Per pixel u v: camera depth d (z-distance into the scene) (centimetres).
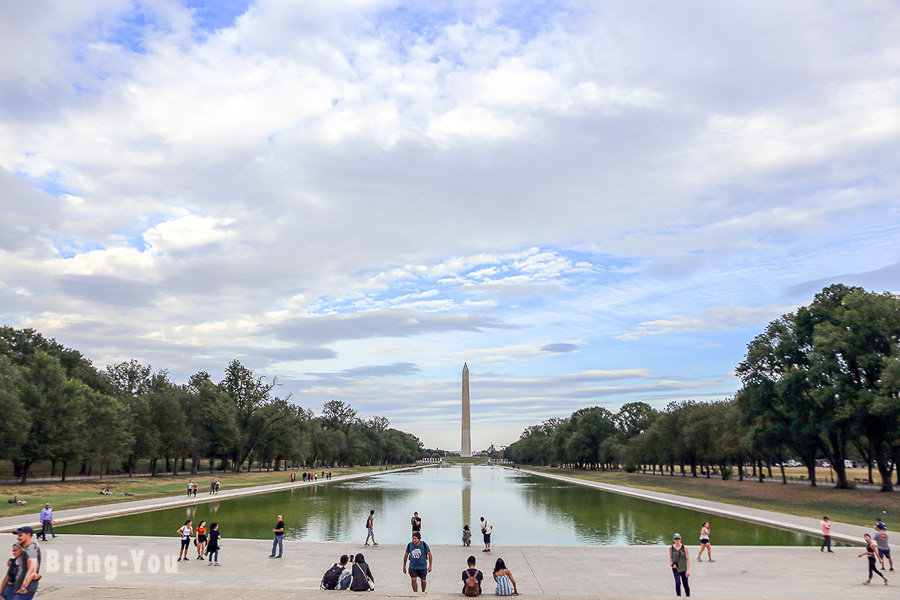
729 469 10581
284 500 6694
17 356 9000
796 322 7281
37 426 7575
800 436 6975
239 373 12731
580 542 3794
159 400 10144
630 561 2888
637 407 16875
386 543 3500
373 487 9719
